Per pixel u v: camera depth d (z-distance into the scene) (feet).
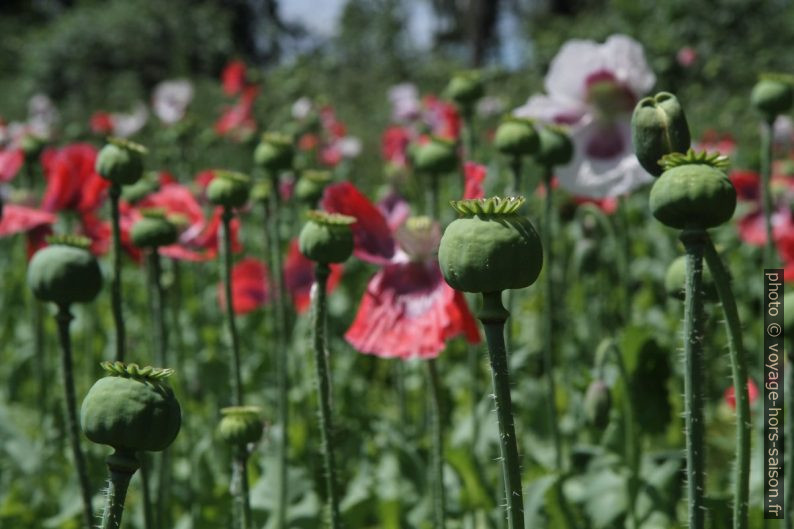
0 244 25.12
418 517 12.13
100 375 16.90
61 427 14.24
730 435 15.44
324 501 13.48
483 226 5.08
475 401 12.51
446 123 21.80
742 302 19.63
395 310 8.61
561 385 16.65
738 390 6.14
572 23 61.05
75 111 70.85
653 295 21.71
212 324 21.58
